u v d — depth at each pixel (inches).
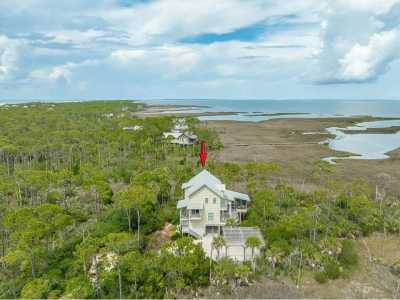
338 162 3887.8
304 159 4052.7
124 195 2039.9
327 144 5177.2
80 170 3075.8
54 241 1822.1
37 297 1365.7
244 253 1656.0
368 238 2001.7
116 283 1449.3
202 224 2036.2
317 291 1497.3
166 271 1497.3
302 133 6378.0
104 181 2664.9
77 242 1822.1
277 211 2226.9
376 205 2397.9
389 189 2906.0
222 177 2819.9
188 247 1563.7
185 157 3826.3
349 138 5851.4
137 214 2064.5
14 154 3528.5
